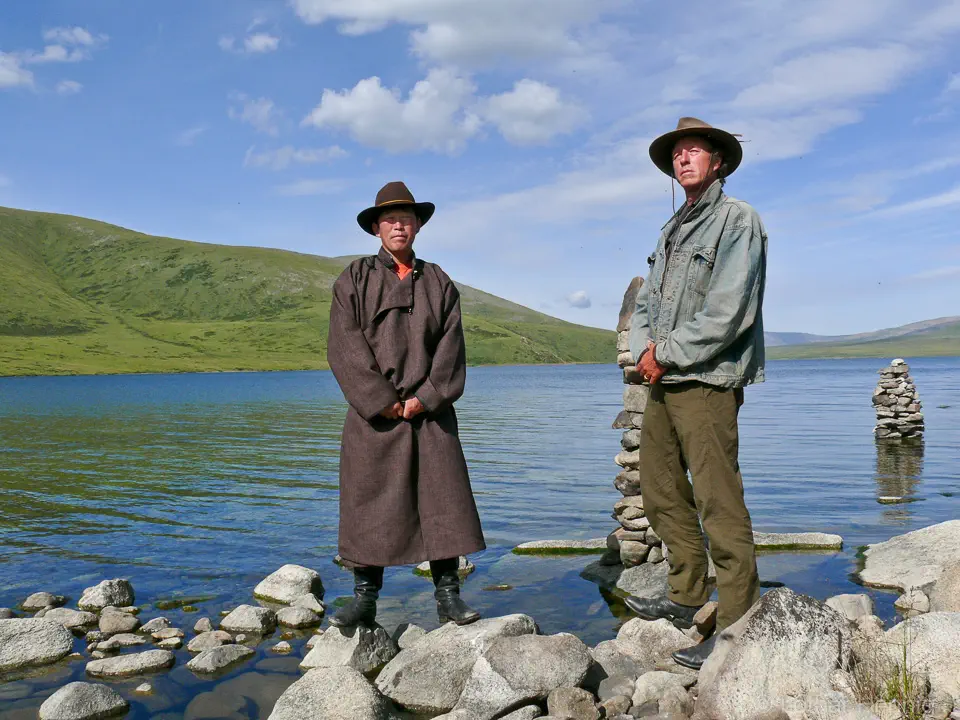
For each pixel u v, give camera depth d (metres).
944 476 12.24
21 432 23.22
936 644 3.53
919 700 3.14
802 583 5.70
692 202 4.06
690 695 3.53
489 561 6.83
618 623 4.98
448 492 4.26
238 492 11.53
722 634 3.50
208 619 5.22
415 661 3.98
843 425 23.50
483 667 3.69
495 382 87.94
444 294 4.48
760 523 8.39
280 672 4.29
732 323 3.66
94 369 135.88
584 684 3.79
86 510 9.96
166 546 7.77
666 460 4.20
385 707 3.71
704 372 3.77
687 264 3.91
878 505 9.63
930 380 69.25
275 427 24.98
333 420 28.20
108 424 26.55
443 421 4.36
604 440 20.06
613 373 143.00
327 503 10.51
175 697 3.96
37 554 7.43
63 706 3.69
